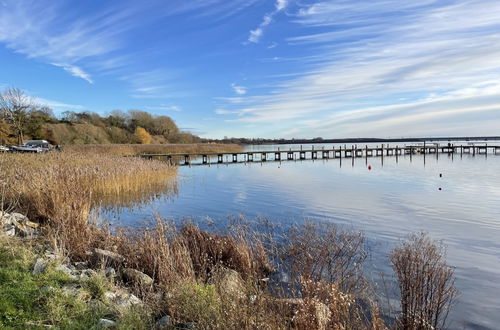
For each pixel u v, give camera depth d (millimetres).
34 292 4543
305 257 7707
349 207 15133
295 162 45281
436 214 13609
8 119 48938
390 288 6438
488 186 21531
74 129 57312
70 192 10391
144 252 7086
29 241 6996
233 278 6301
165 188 20547
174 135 80438
